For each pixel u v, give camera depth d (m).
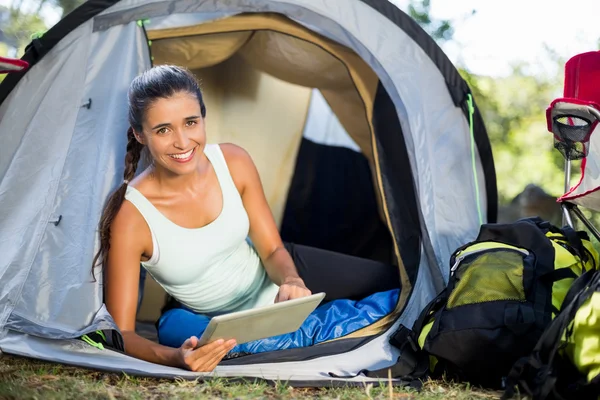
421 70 3.55
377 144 3.73
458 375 2.68
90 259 2.87
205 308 3.14
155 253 2.92
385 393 2.51
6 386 2.39
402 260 3.33
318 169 4.77
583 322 2.28
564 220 3.16
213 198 3.00
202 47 3.87
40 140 3.07
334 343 2.91
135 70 3.13
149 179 2.94
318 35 3.78
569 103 2.74
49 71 3.12
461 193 3.56
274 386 2.56
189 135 2.75
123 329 2.82
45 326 2.81
